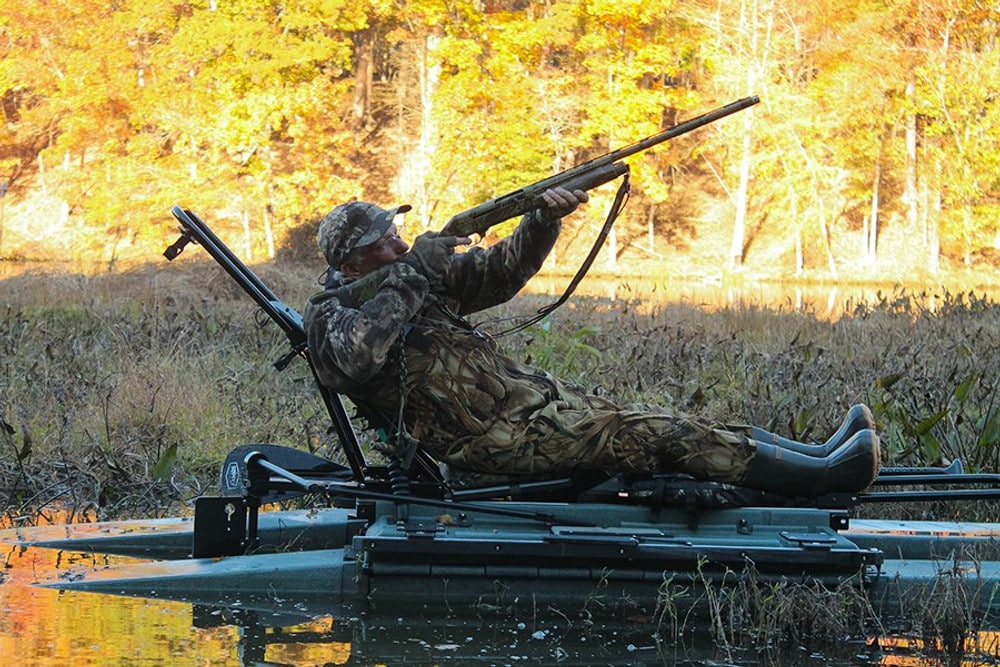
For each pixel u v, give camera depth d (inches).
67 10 1451.8
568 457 161.2
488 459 161.6
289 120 1411.2
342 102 1646.2
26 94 1633.9
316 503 212.2
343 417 173.0
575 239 1651.1
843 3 1523.1
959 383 252.8
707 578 156.9
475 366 160.4
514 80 1441.9
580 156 1626.5
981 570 163.5
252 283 171.2
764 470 161.0
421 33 1507.1
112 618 149.6
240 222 1496.1
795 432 230.2
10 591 161.3
